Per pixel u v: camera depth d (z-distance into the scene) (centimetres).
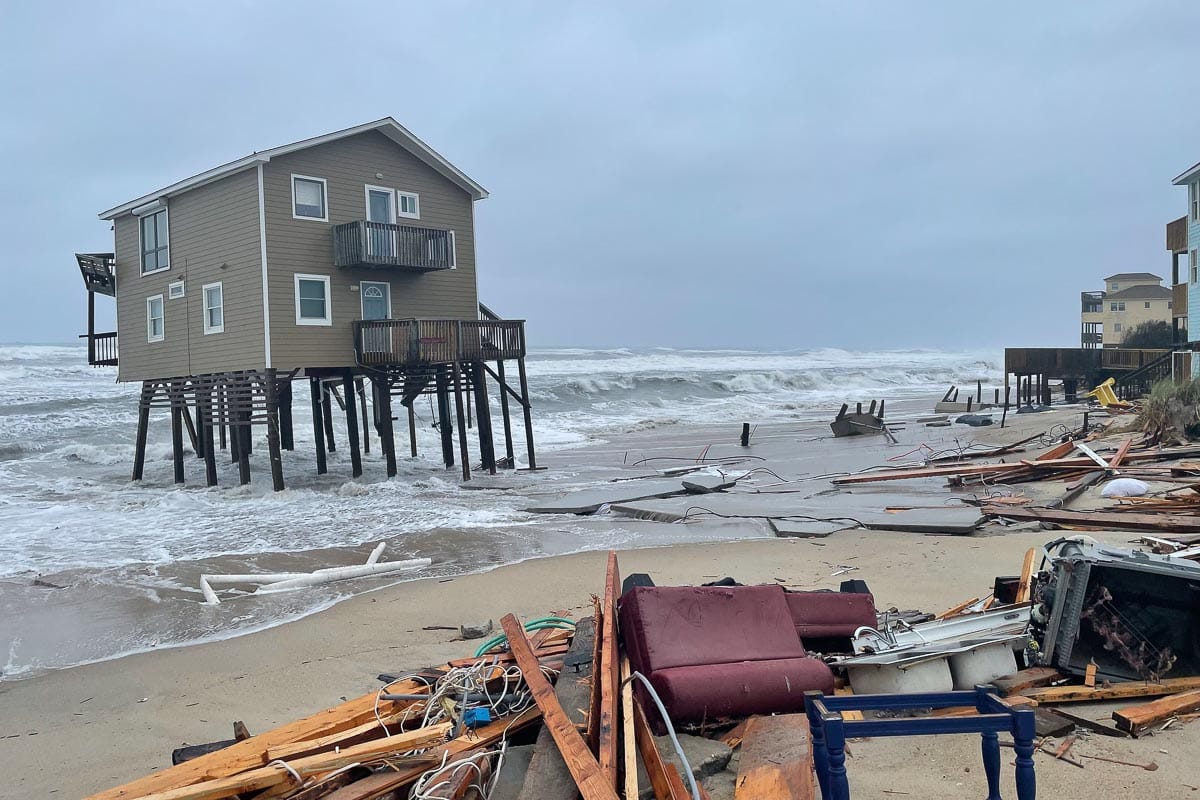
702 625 537
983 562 1061
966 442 2609
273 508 1953
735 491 1850
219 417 2378
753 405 4950
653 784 426
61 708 759
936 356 12169
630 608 543
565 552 1326
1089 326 8844
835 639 589
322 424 2652
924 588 938
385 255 2338
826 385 6488
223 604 1116
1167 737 477
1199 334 3344
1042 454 1958
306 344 2284
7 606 1132
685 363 7944
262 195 2205
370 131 2406
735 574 1065
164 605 1121
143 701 761
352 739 495
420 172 2545
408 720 521
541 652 652
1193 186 3397
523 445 3291
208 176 2298
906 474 1852
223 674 819
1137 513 1277
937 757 471
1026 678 541
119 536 1652
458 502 1928
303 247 2284
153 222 2592
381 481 2388
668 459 2670
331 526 1677
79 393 4319
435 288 2581
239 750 488
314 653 863
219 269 2342
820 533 1325
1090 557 556
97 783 588
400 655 838
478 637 880
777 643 538
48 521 1858
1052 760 457
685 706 491
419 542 1468
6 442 3341
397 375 2502
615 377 5509
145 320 2641
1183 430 1914
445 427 2728
